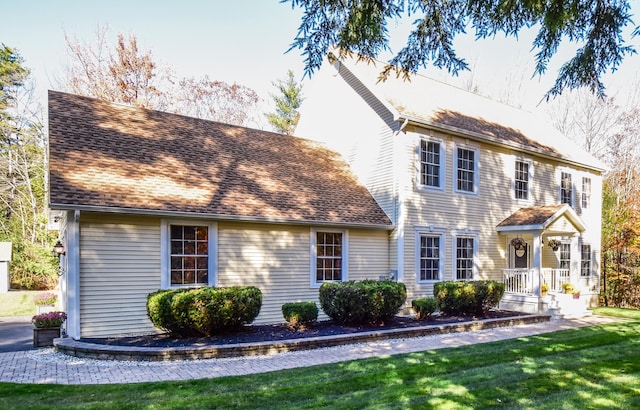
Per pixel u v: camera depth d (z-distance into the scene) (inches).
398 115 481.1
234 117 1169.4
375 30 214.5
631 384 222.1
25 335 376.8
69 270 323.0
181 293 315.3
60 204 305.4
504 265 590.6
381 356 286.8
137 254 349.1
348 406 186.4
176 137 473.4
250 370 252.5
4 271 800.9
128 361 274.5
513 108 779.4
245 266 405.1
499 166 593.9
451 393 204.7
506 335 379.2
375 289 386.0
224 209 386.6
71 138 386.9
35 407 185.3
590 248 719.7
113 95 964.0
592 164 713.0
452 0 211.5
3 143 992.2
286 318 373.7
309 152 579.5
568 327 433.1
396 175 502.6
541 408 185.3
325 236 464.8
